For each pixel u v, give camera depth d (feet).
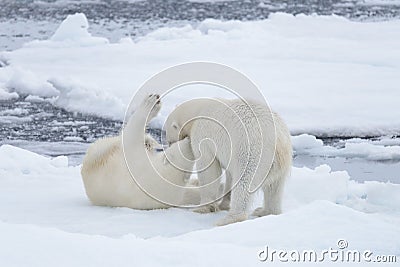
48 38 157.48
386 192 58.75
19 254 33.37
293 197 59.88
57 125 100.48
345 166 80.69
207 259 34.42
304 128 94.43
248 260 34.96
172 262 33.76
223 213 56.24
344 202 59.16
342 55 134.41
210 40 146.10
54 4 197.67
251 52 136.77
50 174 70.33
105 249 34.91
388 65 127.54
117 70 125.80
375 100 106.22
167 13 183.21
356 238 41.47
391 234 42.32
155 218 53.31
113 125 100.42
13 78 118.73
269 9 183.52
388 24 160.04
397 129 94.73
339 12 176.24
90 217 53.78
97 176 56.90
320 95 108.47
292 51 137.28
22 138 94.53
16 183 65.98
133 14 182.91
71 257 33.42
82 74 123.65
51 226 50.70
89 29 165.37
